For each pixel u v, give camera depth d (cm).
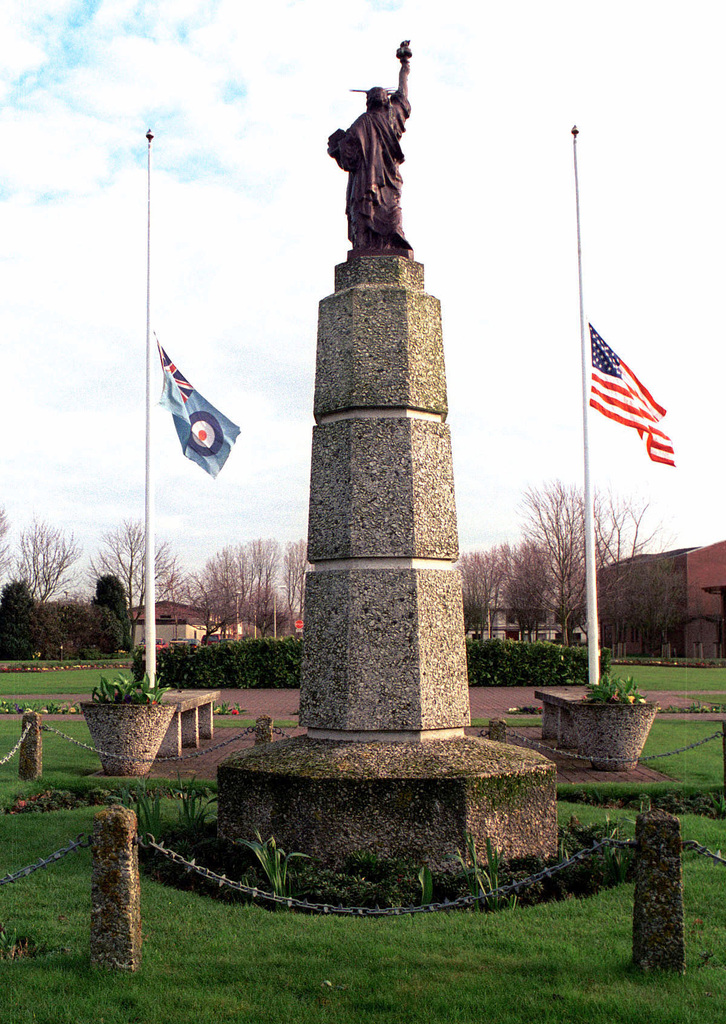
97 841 472
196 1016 412
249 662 2770
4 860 692
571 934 516
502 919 541
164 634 7650
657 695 2548
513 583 6050
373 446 696
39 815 859
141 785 817
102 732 1090
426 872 570
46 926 538
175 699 1270
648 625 5738
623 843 494
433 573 695
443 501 712
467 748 660
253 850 605
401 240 764
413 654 670
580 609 4672
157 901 577
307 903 513
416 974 458
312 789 619
